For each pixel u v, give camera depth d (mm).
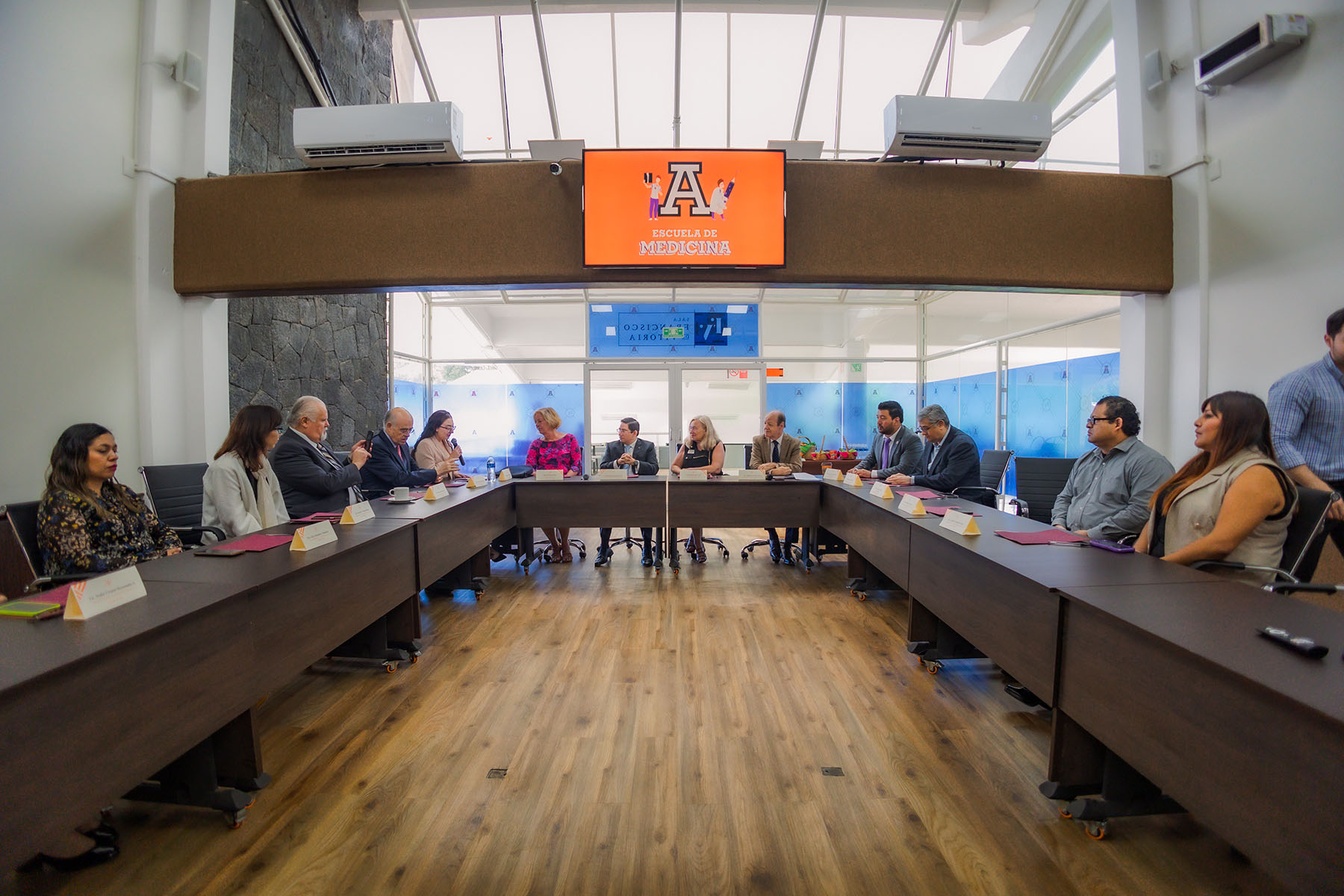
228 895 1333
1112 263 3676
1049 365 5664
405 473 3900
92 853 1423
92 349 3102
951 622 2221
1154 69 3674
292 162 4754
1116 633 1354
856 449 7699
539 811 1629
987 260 3660
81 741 1126
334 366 5328
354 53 5691
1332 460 2320
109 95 3184
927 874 1398
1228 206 3373
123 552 2127
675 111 5891
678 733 2039
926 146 3486
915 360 7719
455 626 3150
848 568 3711
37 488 2826
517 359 7621
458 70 6230
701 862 1436
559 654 2754
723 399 7645
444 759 1886
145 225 3357
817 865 1426
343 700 2293
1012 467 6129
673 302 7547
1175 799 1175
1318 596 2469
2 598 1589
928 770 1824
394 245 3611
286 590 1765
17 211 2734
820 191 3660
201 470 3146
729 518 4199
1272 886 1350
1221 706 1077
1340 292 2842
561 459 4816
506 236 3635
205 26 3617
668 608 3439
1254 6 3189
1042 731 2057
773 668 2582
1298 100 2986
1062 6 4898
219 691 1490
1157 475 2359
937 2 5531
